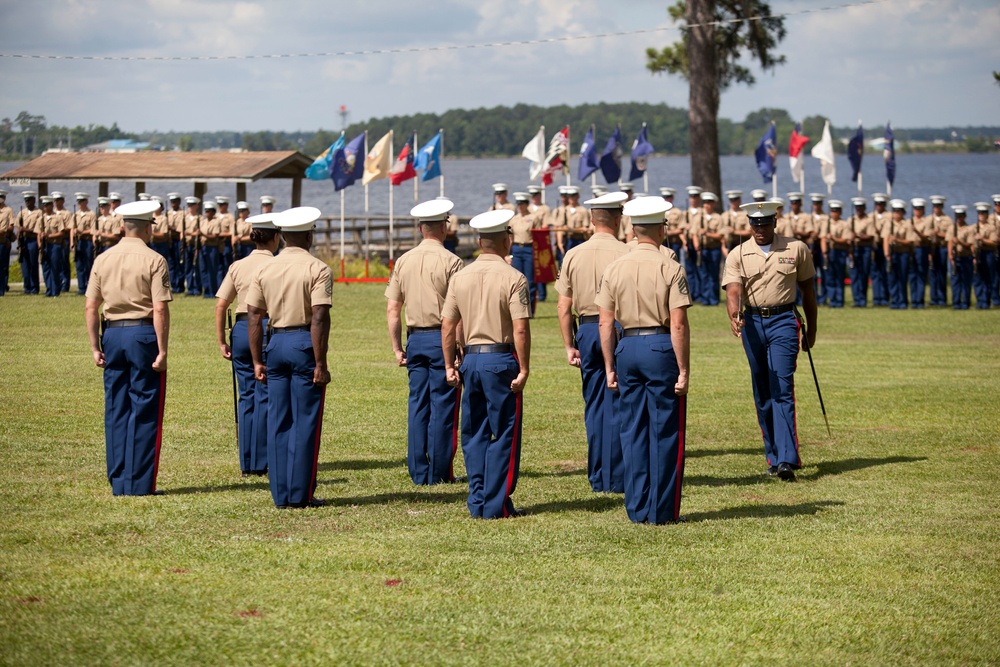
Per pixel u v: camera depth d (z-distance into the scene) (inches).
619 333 441.4
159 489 437.7
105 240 1268.5
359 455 512.1
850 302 1305.4
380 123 7288.4
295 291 402.0
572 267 451.5
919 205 1226.6
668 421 383.9
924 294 1277.1
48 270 1262.3
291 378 405.1
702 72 1537.9
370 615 290.5
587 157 1503.4
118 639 270.7
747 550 355.6
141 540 358.9
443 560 339.3
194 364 770.2
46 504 405.4
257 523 383.9
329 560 337.4
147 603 296.0
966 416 613.3
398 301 458.0
